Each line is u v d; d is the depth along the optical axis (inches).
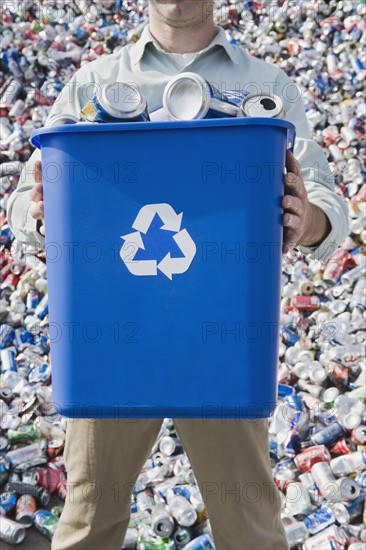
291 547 146.8
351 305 207.6
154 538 146.6
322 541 144.8
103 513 104.8
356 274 214.1
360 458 159.9
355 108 262.7
